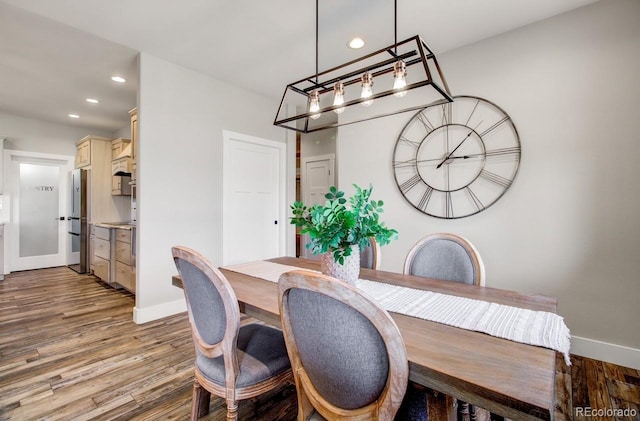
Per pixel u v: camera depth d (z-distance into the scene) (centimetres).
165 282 291
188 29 239
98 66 298
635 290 195
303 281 76
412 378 76
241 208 364
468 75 259
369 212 141
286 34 247
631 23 195
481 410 142
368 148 321
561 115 218
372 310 68
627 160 197
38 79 326
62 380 184
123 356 214
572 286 215
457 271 166
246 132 364
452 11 216
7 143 461
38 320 280
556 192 221
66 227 532
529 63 231
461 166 262
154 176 282
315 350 83
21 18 223
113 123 497
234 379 113
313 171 547
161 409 159
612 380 183
